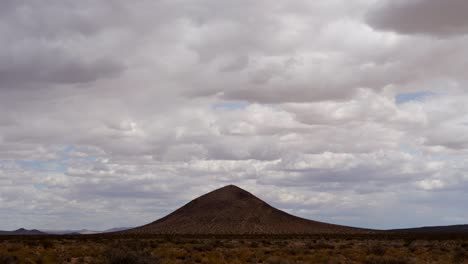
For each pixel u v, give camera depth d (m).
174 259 40.25
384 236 122.75
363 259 41.94
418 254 49.75
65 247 57.88
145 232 178.62
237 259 40.88
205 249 54.38
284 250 54.12
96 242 75.44
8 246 55.75
